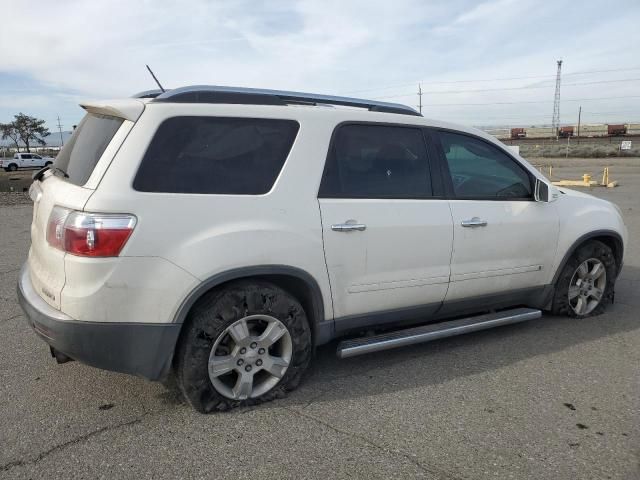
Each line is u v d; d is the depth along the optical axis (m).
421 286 3.83
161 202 2.94
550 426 3.10
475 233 4.02
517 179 4.40
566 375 3.78
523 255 4.36
